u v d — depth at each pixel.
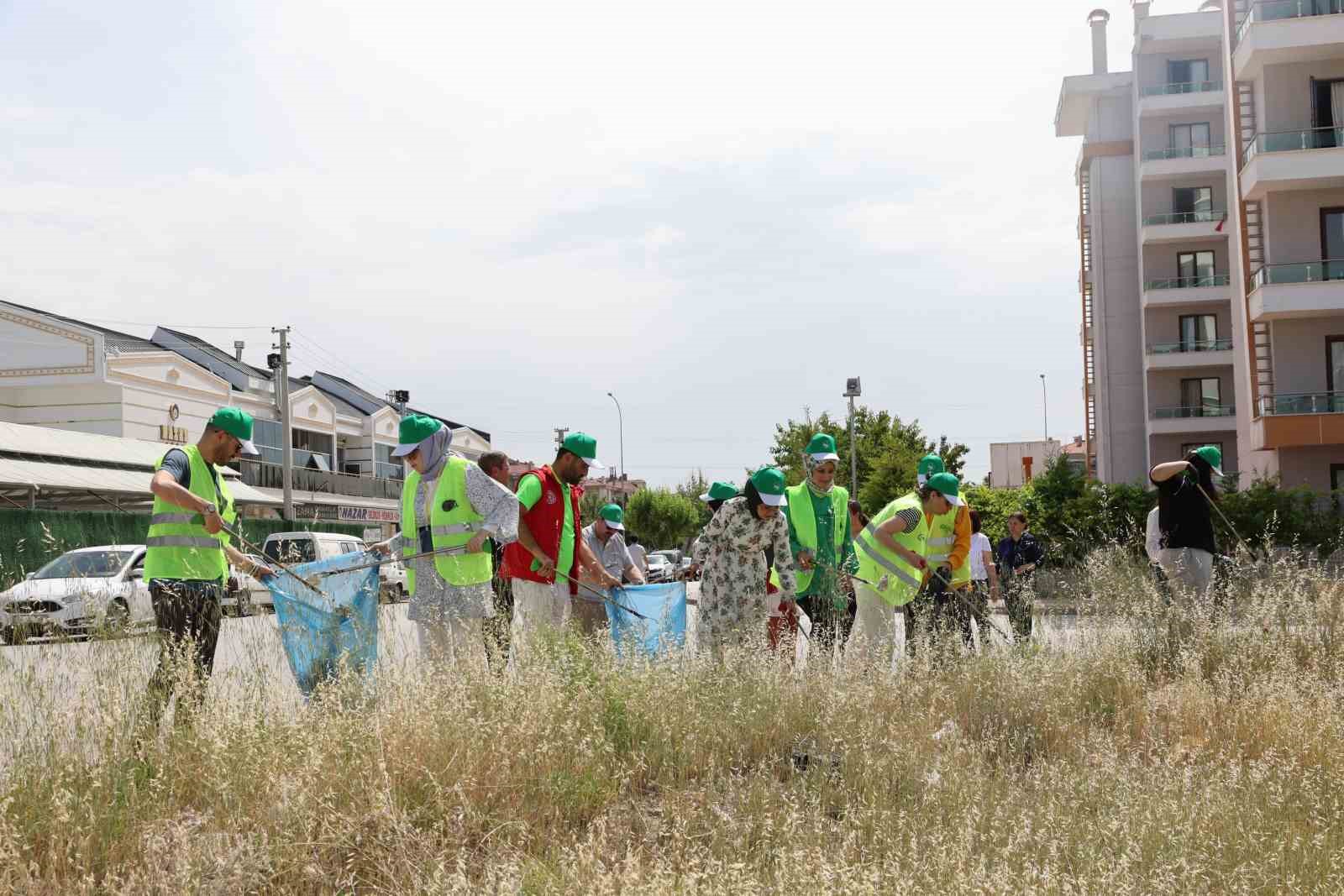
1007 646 7.66
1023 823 4.44
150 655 5.30
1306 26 29.80
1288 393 30.69
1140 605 8.65
